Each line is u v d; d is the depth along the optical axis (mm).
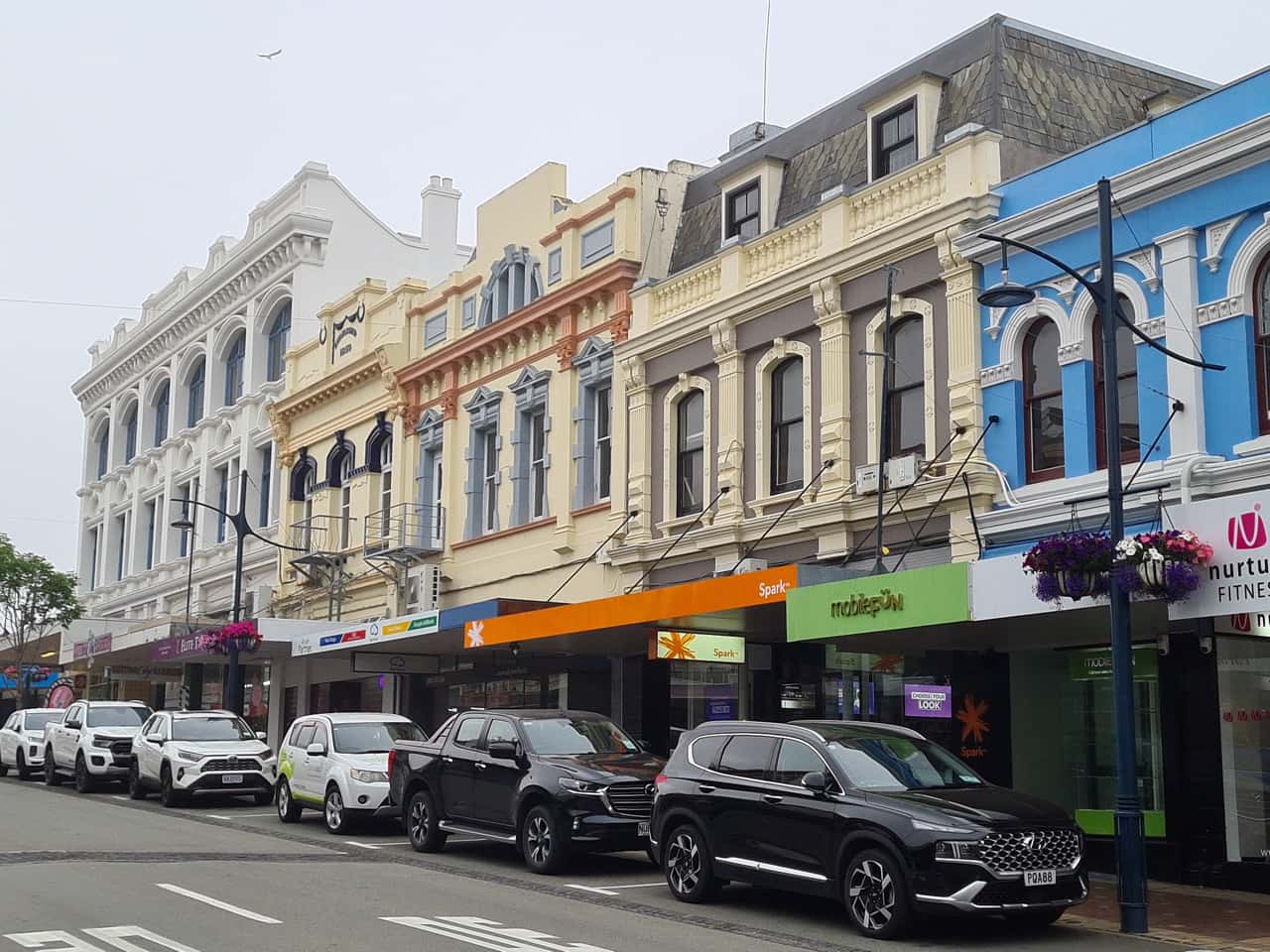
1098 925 12734
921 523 19250
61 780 31156
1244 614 13203
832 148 22891
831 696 21172
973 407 18609
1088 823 17547
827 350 20984
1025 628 16047
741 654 21203
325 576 35094
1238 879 15164
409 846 18844
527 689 27812
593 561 25812
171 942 10773
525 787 16188
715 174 25891
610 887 14992
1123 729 12648
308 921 11914
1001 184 18969
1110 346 13328
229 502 44938
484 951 10625
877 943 11742
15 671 50531
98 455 60094
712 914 13164
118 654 39156
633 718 24594
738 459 22625
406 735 21625
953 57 21203
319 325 41594
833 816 12477
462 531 30453
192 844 18188
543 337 28281
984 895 11547
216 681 41438
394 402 33438
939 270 19328
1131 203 16891
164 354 52062
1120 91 21609
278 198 44344
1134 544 12711
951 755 13750
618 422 25500
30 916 11883
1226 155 15773
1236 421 15641
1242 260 15750
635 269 25797
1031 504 17562
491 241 30719
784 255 22484
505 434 29312
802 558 21250
